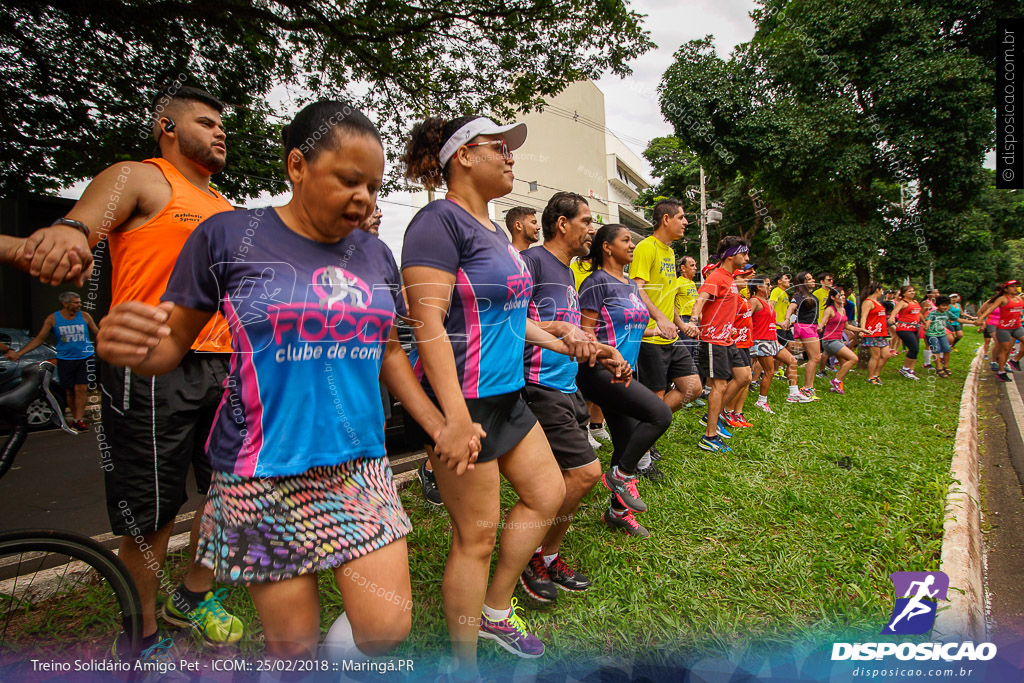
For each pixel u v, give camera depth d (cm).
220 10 469
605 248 303
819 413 592
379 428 145
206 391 189
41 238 140
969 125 869
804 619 226
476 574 171
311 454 130
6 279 783
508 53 629
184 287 126
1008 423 652
